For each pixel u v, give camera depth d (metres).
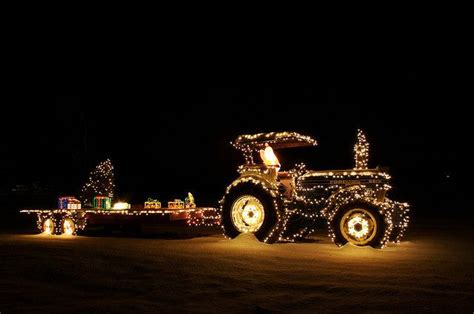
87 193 14.62
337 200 10.64
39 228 13.70
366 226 9.90
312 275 7.19
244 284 6.66
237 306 5.65
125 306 5.63
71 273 7.39
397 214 10.96
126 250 9.65
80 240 11.69
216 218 12.89
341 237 10.07
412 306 5.56
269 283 6.70
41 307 5.61
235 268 7.71
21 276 7.25
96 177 14.64
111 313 5.38
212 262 8.23
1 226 17.08
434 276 7.11
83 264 8.09
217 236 12.74
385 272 7.41
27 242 11.23
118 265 8.01
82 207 14.41
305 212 11.28
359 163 11.61
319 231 14.06
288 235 11.52
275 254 9.08
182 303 5.78
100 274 7.32
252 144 11.85
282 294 6.14
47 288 6.54
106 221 12.75
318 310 5.46
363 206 9.92
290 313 5.36
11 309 5.52
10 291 6.35
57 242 11.22
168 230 14.95
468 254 9.30
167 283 6.74
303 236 11.80
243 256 8.84
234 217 11.07
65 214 13.21
